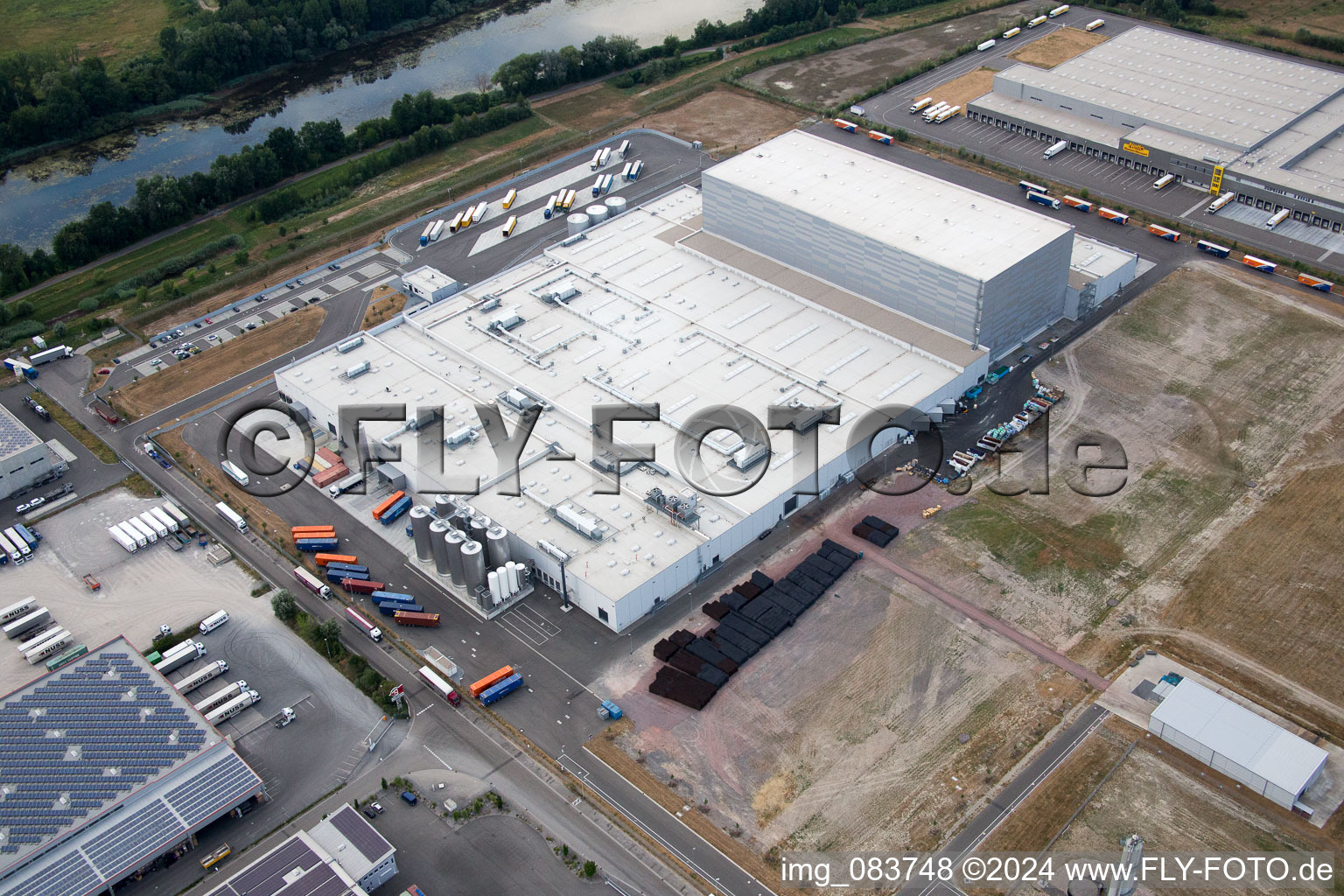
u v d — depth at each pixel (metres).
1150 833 162.38
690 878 159.88
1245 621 193.38
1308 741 171.25
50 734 178.38
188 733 178.25
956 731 177.62
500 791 173.00
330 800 173.25
